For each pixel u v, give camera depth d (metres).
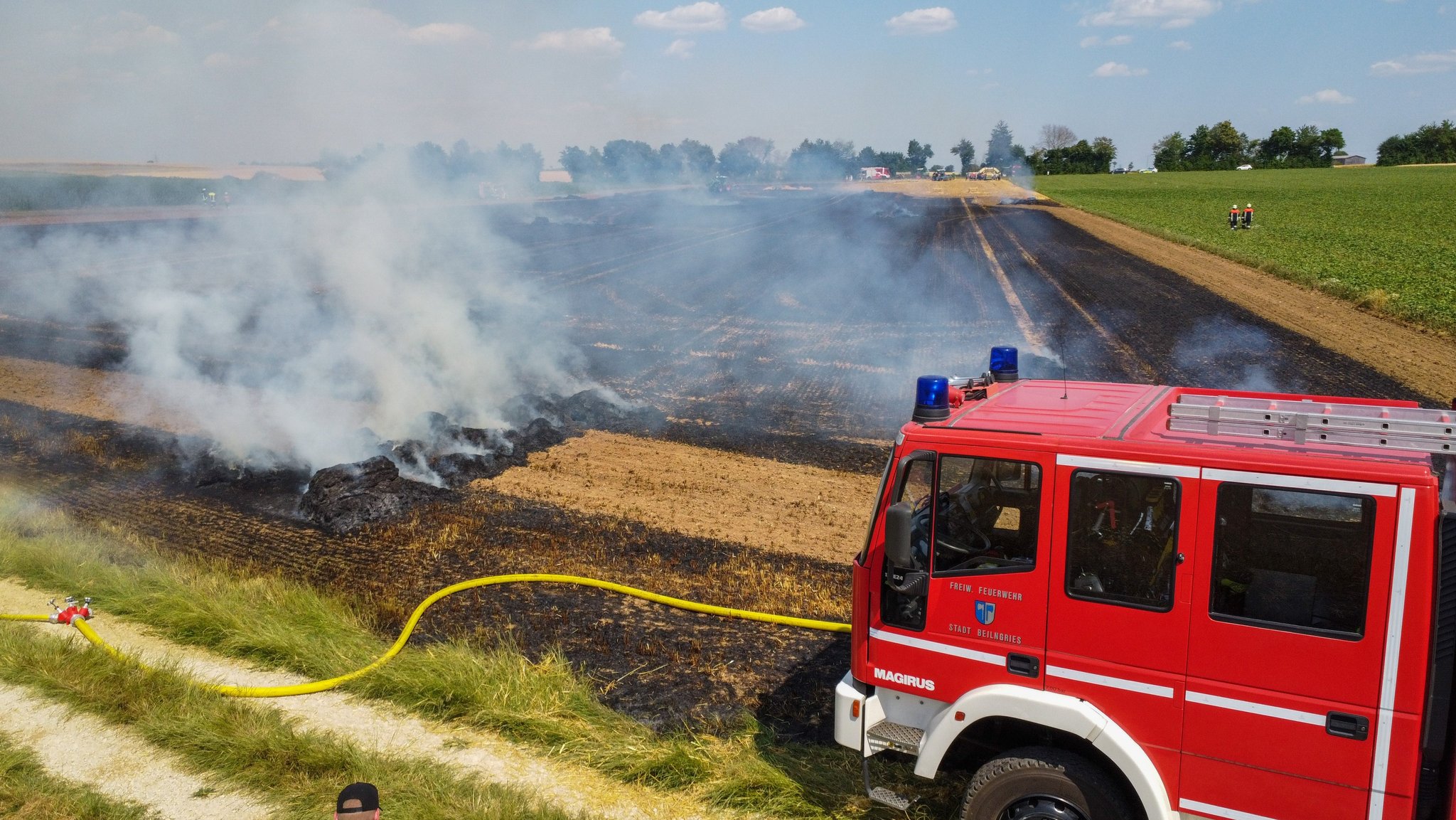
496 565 11.02
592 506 12.95
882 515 5.55
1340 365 20.39
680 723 7.56
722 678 8.27
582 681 8.14
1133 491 4.78
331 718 7.62
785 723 7.50
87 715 7.62
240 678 8.33
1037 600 5.05
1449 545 4.11
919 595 5.38
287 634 8.83
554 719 7.40
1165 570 4.72
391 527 12.27
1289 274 32.06
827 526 12.12
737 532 11.91
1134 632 4.80
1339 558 4.31
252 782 6.67
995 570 5.16
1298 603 4.41
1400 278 30.69
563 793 6.56
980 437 5.15
